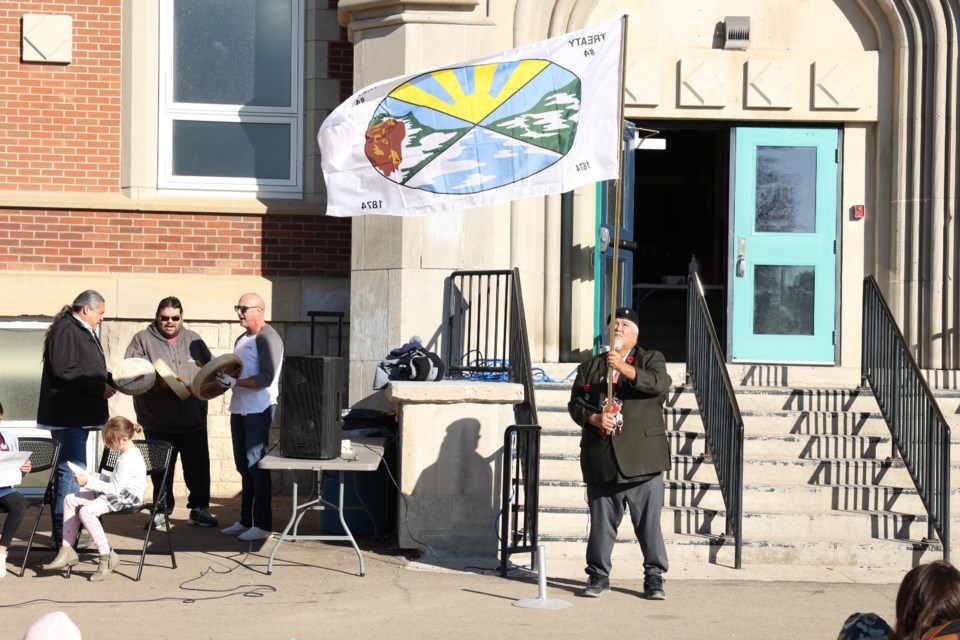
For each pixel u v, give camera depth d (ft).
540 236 32.65
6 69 33.30
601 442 21.30
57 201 32.96
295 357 23.47
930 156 32.68
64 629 10.68
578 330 33.14
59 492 25.08
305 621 19.30
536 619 19.63
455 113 26.71
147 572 23.26
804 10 33.83
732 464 24.99
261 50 34.55
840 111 33.68
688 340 30.17
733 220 34.14
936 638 10.09
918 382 26.11
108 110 33.68
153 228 33.45
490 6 31.53
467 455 25.30
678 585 22.75
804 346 34.12
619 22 24.43
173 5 34.24
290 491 33.88
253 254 33.71
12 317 32.96
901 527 25.70
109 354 33.14
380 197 27.78
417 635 18.45
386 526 27.63
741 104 33.78
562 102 24.93
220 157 34.35
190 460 28.63
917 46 32.83
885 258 33.55
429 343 30.19
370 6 30.58
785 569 24.40
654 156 57.82
